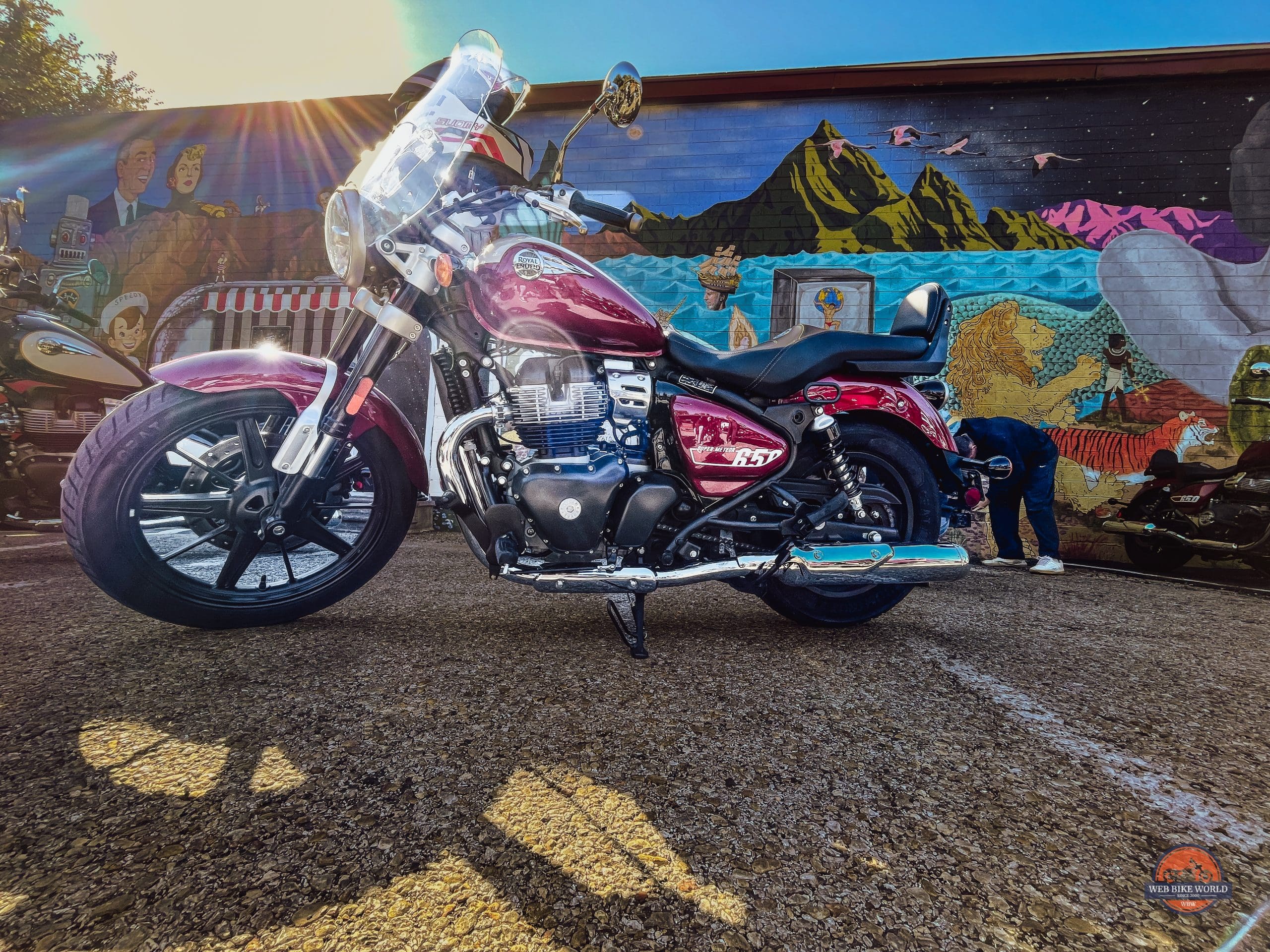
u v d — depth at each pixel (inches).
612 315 73.0
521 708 60.6
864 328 221.6
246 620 81.7
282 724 55.7
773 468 80.4
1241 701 69.5
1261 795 49.6
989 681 72.6
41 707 58.0
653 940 33.4
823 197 223.8
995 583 145.4
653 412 79.7
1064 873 39.7
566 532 70.4
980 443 167.0
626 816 43.9
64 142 252.8
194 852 38.9
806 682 69.9
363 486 99.1
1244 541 164.2
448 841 40.6
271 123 247.0
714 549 81.3
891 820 44.6
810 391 83.7
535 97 228.8
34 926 32.9
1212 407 206.2
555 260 71.7
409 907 35.0
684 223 228.4
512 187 76.7
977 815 45.6
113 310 250.1
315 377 79.1
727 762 51.8
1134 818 45.9
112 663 68.7
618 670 71.3
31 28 386.9
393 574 122.1
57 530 139.0
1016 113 216.1
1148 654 86.4
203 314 246.1
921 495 90.4
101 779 46.4
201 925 33.3
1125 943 34.2
